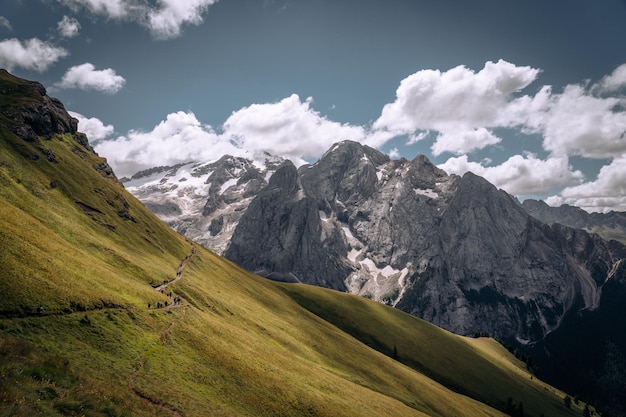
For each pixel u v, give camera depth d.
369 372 138.50
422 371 198.88
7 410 27.25
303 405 70.50
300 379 84.31
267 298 180.38
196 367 63.47
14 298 53.19
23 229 78.94
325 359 130.50
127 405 40.09
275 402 66.62
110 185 189.25
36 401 30.77
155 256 152.88
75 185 160.25
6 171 129.38
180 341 69.50
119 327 62.31
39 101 193.25
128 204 187.62
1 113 166.88
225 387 62.62
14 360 36.78
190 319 83.00
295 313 176.62
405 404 123.50
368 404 93.06
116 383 46.88
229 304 129.75
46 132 183.00
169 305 87.00
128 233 158.25
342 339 165.25
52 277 64.00
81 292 64.69
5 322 48.34
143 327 66.94
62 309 57.41
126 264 114.38
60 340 50.88
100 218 151.00
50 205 129.88
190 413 48.06
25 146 155.25
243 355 78.75
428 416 112.38
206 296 122.62
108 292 73.12
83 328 56.47
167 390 51.34
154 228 186.38
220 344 77.25
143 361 56.31
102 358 51.56
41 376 36.03
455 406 145.62
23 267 61.38
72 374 40.00
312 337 147.12
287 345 120.19
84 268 79.81
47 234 87.69
